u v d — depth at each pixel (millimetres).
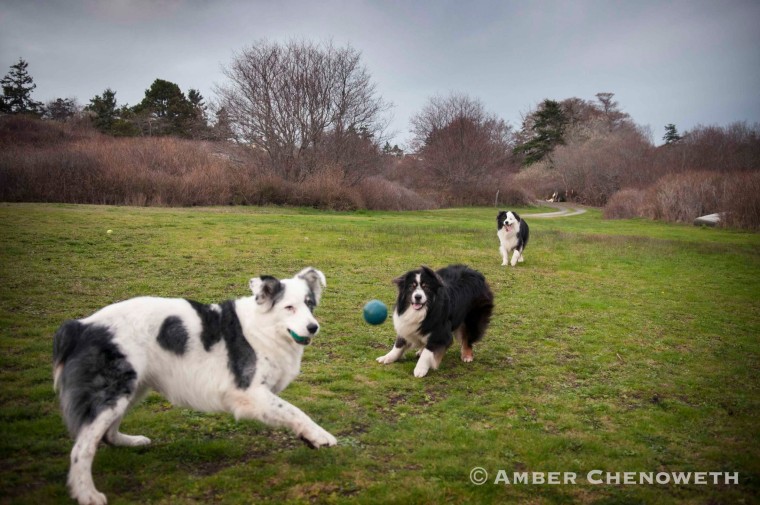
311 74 36406
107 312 3969
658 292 12477
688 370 7230
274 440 4641
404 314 6680
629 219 38688
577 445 4836
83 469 3514
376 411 5461
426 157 58781
